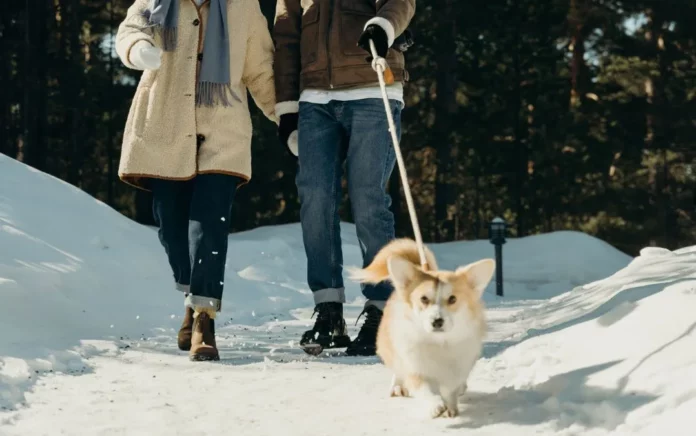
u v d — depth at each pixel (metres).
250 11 5.67
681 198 32.62
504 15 29.03
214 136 5.43
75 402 3.95
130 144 5.48
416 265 4.03
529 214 31.56
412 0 5.67
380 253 4.29
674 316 4.16
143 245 7.84
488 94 30.14
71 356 4.96
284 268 10.51
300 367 4.94
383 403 3.93
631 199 31.34
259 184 26.08
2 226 6.64
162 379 4.54
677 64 32.03
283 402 3.99
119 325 6.20
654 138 31.00
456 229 35.09
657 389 3.45
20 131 27.38
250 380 4.52
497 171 31.09
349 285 10.31
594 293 6.13
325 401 4.00
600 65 32.69
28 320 5.52
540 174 30.73
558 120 29.91
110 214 8.14
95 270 6.82
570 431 3.23
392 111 5.72
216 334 6.64
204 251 5.31
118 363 4.99
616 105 31.36
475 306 3.67
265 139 24.89
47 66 25.52
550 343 4.70
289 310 8.54
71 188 8.22
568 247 16.70
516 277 15.82
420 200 37.22
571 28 29.86
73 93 25.97
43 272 6.16
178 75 5.46
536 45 29.66
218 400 4.03
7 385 4.14
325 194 5.72
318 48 5.72
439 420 3.58
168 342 5.92
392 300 3.99
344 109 5.70
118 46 5.37
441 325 3.45
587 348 4.32
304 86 5.79
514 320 6.85
